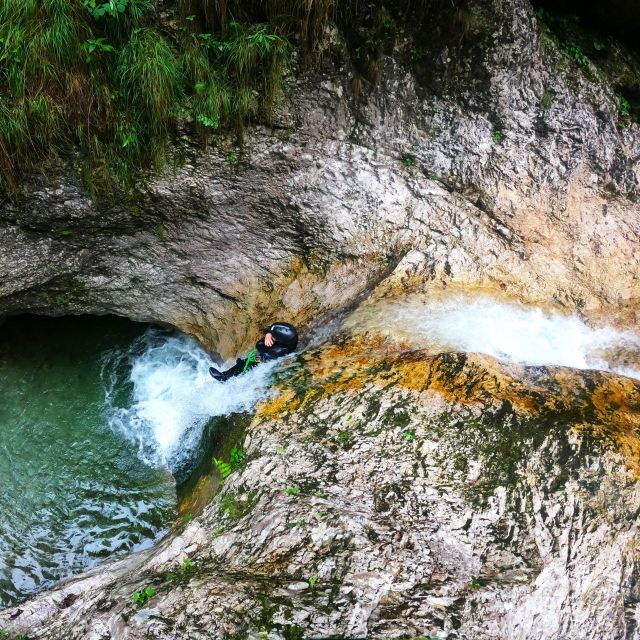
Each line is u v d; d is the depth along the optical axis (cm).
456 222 583
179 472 522
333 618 311
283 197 582
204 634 309
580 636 316
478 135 593
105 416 578
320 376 476
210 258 607
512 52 568
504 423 412
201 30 528
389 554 342
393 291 543
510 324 525
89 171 535
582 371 466
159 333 658
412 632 307
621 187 607
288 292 592
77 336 645
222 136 555
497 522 359
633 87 636
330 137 580
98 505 507
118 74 509
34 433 557
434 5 545
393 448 405
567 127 596
